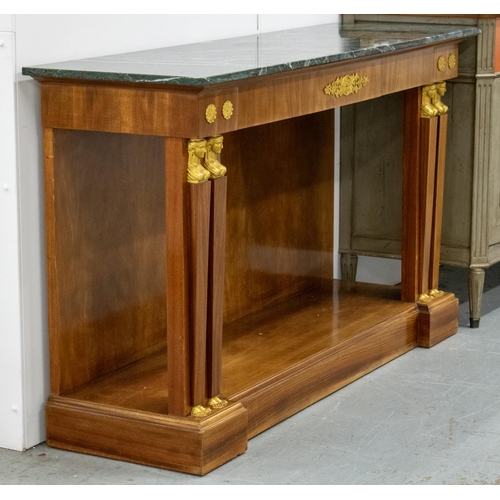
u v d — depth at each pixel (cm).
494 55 429
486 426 344
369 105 456
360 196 466
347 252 474
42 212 320
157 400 322
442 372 396
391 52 372
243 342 378
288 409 350
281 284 439
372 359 397
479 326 454
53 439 325
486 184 436
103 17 334
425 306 425
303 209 449
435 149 421
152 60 320
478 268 444
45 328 327
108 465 313
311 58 321
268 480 302
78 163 324
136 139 348
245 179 408
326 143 459
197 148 290
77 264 329
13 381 322
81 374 336
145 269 361
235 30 403
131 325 358
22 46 306
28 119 311
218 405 313
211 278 305
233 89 296
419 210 424
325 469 310
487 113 431
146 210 357
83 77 293
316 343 376
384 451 324
